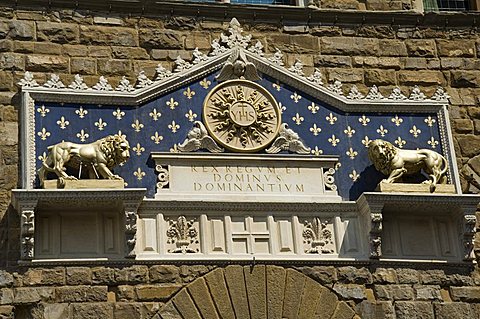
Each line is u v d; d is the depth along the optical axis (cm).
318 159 3397
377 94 3562
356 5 3747
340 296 3238
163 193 3262
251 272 3209
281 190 3344
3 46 3394
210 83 3459
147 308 3123
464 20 3769
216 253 3222
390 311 3250
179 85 3431
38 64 3391
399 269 3306
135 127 3350
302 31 3638
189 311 3139
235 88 3459
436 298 3297
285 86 3509
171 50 3516
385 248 3325
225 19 3597
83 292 3109
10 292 3078
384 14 3703
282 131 3425
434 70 3678
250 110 3431
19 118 3303
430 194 3325
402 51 3684
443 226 3403
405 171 3391
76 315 3081
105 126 3328
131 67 3462
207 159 3331
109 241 3177
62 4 3488
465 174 3525
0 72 3353
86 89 3353
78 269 3131
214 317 3152
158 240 3198
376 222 3275
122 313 3103
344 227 3322
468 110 3631
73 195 3120
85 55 3444
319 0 3719
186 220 3241
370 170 3431
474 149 3572
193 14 3575
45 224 3162
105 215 3206
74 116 3316
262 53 3531
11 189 3206
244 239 3253
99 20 3503
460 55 3719
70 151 3198
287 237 3275
